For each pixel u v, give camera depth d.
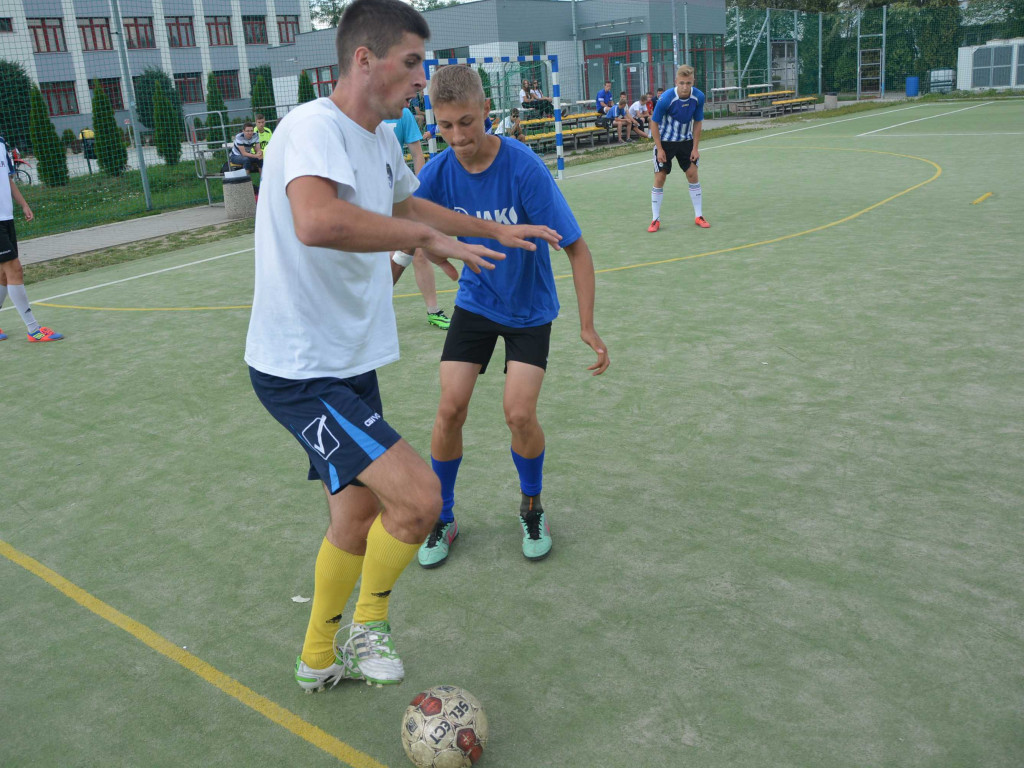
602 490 3.37
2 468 4.04
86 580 2.98
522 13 29.34
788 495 3.22
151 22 40.12
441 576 2.86
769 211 9.72
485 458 3.76
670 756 1.99
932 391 4.13
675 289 6.49
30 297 8.42
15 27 35.69
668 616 2.54
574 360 4.96
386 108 1.93
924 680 2.19
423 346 5.51
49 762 2.11
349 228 1.75
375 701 2.28
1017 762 1.90
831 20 35.38
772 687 2.20
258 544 3.14
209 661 2.49
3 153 6.08
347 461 2.02
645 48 30.45
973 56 31.83
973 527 2.91
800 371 4.52
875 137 17.64
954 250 7.09
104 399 4.96
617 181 13.81
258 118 13.70
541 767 1.99
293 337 2.00
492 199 2.74
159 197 17.31
